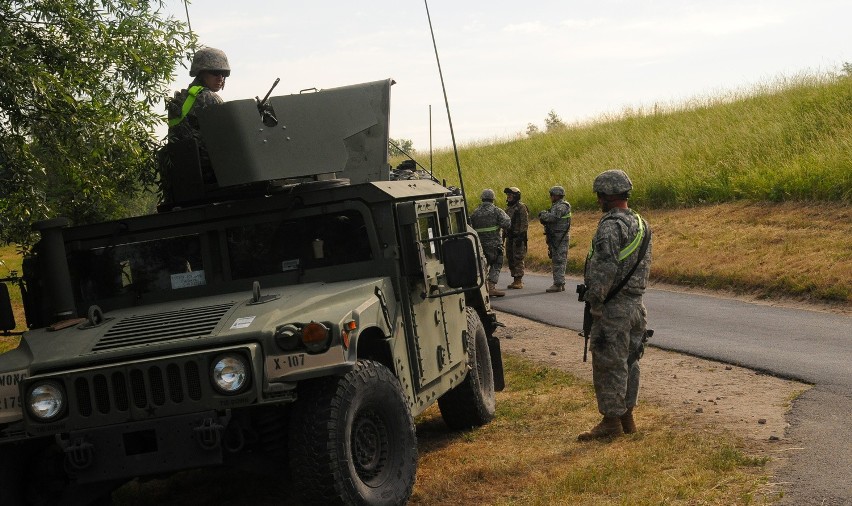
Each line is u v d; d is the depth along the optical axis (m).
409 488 5.50
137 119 11.19
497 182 38.16
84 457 4.87
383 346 5.78
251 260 6.20
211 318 5.23
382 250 6.06
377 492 5.29
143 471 4.85
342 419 5.06
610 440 6.95
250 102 6.10
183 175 6.38
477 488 6.13
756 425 7.04
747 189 22.55
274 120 6.16
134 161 11.10
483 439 7.45
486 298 8.49
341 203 6.09
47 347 5.26
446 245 5.90
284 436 5.29
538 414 8.12
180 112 6.65
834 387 8.12
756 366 9.32
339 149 6.16
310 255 6.16
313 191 6.10
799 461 5.98
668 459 6.25
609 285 6.78
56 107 10.26
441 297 6.87
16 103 9.80
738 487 5.51
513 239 19.16
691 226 20.88
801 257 15.92
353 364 5.00
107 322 5.55
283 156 6.13
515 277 19.20
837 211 18.61
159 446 4.85
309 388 5.16
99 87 11.13
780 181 21.11
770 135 25.91
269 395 4.82
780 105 29.19
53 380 4.90
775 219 19.36
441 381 6.79
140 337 5.15
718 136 28.47
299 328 4.94
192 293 6.18
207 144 6.12
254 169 6.12
